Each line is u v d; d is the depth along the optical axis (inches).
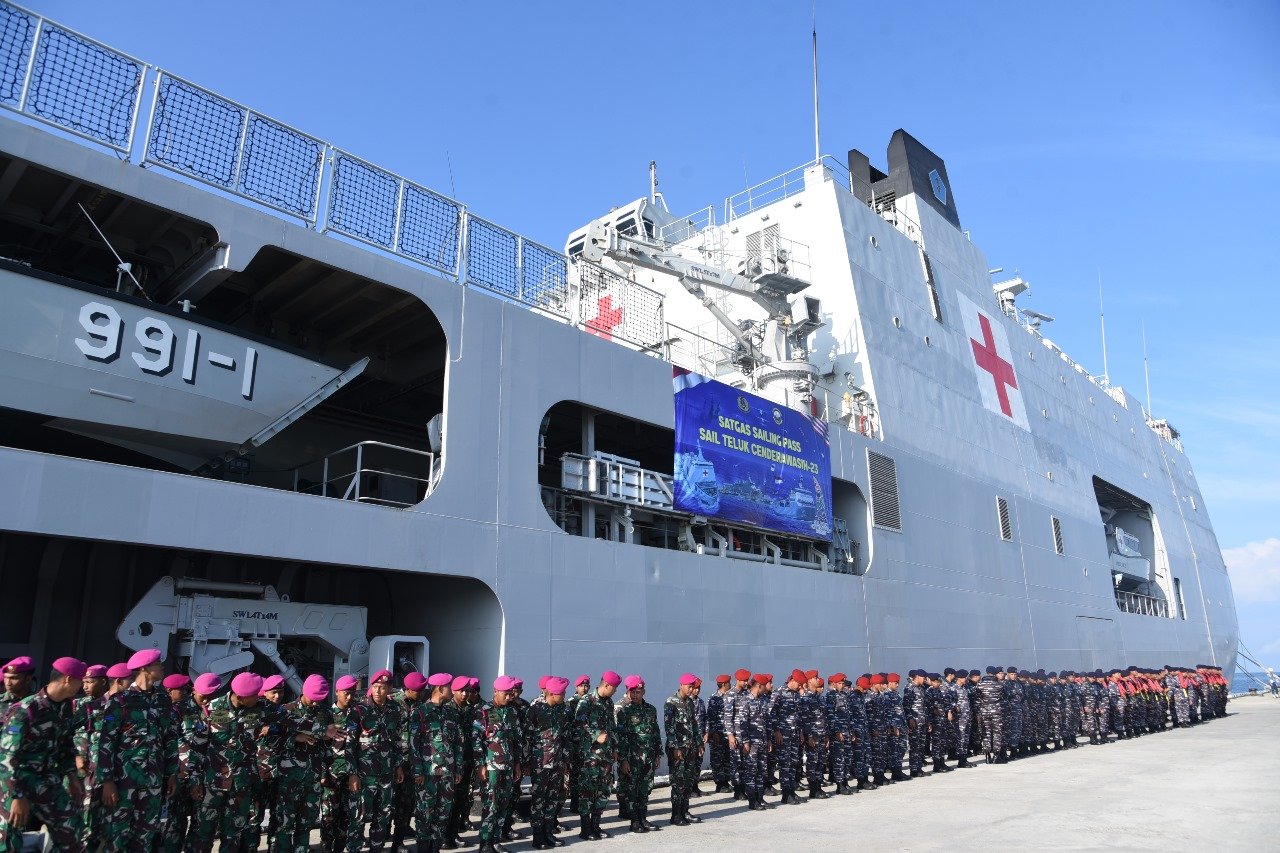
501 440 498.3
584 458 554.3
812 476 707.4
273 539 395.2
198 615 406.3
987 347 1070.4
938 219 1074.1
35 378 366.6
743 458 649.0
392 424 634.8
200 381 411.2
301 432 594.2
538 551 501.0
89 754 243.1
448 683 344.8
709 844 354.0
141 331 394.9
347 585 557.3
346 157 467.2
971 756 713.0
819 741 494.6
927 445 874.1
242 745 280.5
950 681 663.1
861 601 733.9
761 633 629.9
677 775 407.5
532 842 363.6
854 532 772.0
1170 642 1385.3
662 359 617.0
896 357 872.3
